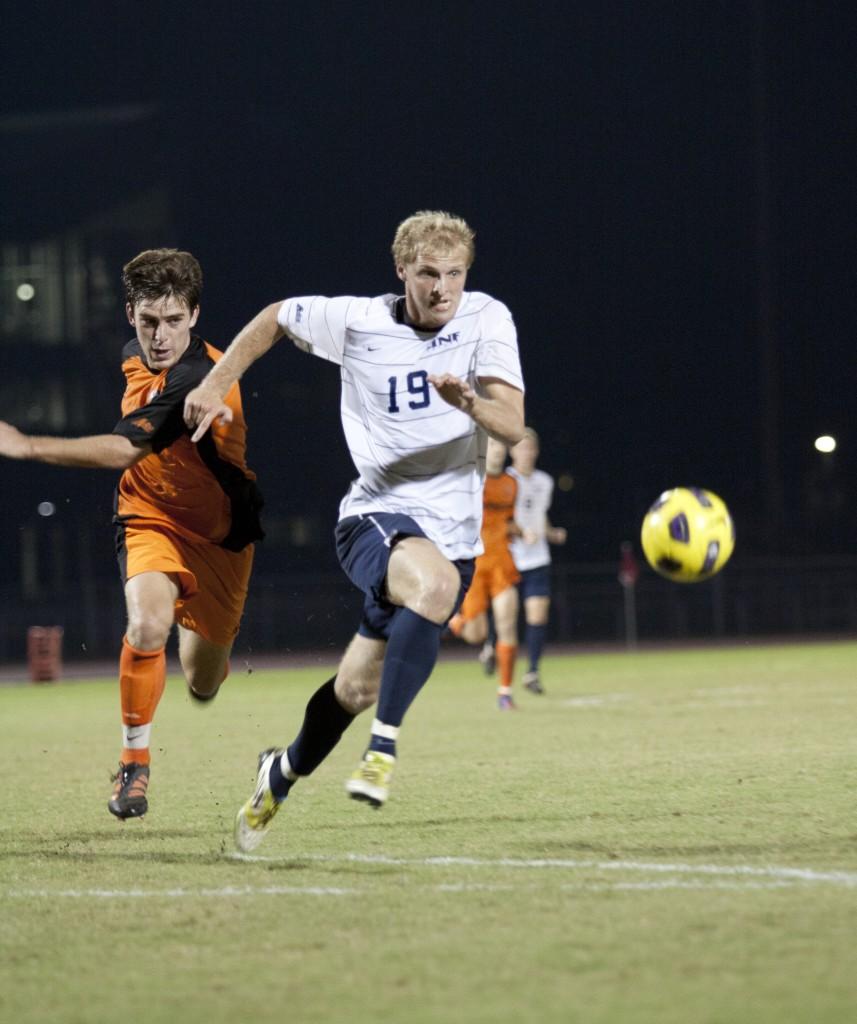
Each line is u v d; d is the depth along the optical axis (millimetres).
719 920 16078
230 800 28016
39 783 32125
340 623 133875
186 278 23781
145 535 24984
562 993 13453
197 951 15547
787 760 31828
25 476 179625
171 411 22922
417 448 20641
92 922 17062
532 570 58656
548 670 80875
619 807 25219
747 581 133750
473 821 24109
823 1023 12312
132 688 24125
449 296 19844
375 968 14609
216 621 26047
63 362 183625
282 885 18938
